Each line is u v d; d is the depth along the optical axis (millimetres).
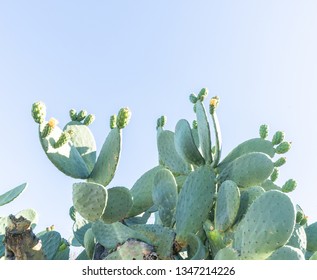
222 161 3811
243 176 3518
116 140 3230
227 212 3225
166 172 3584
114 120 3443
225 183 3287
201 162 3660
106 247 3125
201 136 3697
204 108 3654
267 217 2898
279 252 2863
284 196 2918
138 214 3684
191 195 3348
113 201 3213
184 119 3732
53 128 3213
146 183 3725
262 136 3959
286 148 3861
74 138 3727
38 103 3178
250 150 3885
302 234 3328
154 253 3041
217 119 3662
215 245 3271
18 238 2805
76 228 3734
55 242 3385
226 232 3248
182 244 3238
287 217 2875
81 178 3326
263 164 3500
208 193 3367
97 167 3324
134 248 3049
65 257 3598
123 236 3115
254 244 2893
